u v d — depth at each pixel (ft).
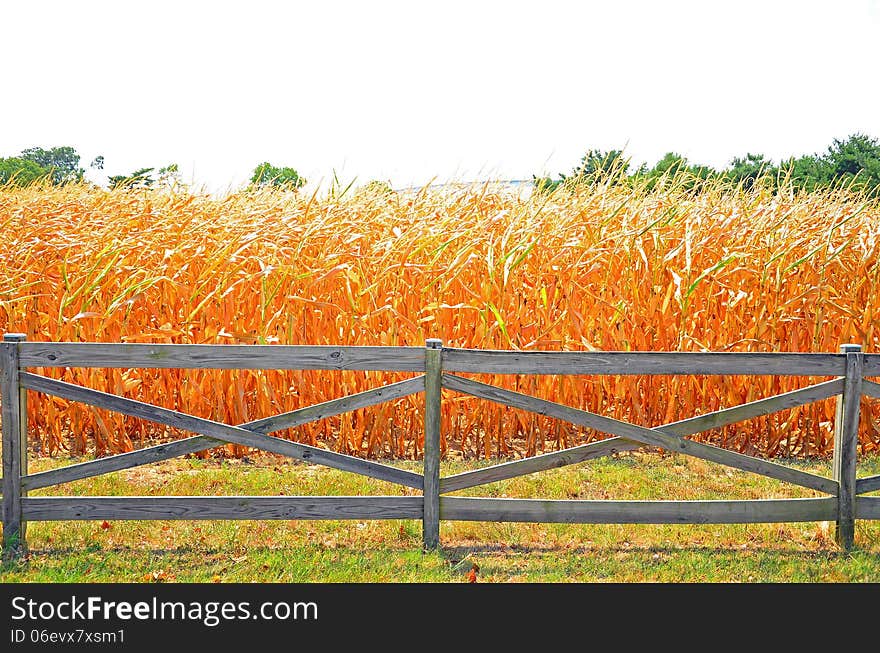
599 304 26.66
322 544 17.94
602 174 32.22
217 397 24.95
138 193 33.27
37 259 27.84
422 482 17.70
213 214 29.99
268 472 23.44
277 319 25.73
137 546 17.72
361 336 25.54
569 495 22.18
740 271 27.02
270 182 34.45
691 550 18.02
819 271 27.55
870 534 18.85
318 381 25.70
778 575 16.83
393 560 17.13
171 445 17.40
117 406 17.26
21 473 17.16
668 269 26.53
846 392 17.84
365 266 26.45
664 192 32.42
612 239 27.53
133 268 25.68
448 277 25.57
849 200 33.27
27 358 17.04
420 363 17.52
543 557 17.53
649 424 26.91
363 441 26.05
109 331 25.54
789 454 26.63
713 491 22.68
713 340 27.35
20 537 17.19
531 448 25.63
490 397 17.65
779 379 26.48
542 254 26.99
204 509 17.40
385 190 31.65
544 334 25.44
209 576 16.33
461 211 29.89
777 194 31.60
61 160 165.07
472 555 17.54
